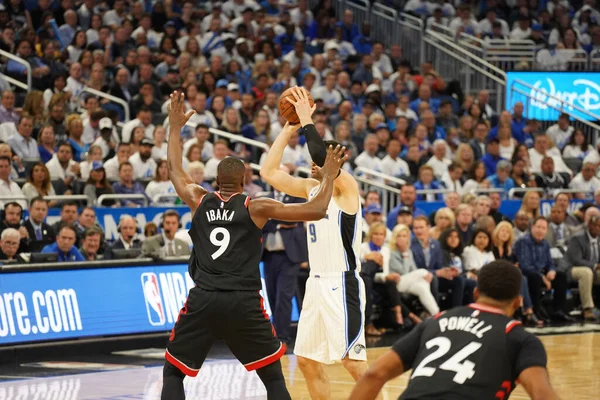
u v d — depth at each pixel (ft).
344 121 66.49
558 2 96.32
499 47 85.25
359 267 28.68
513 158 67.92
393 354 16.29
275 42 81.35
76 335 41.57
